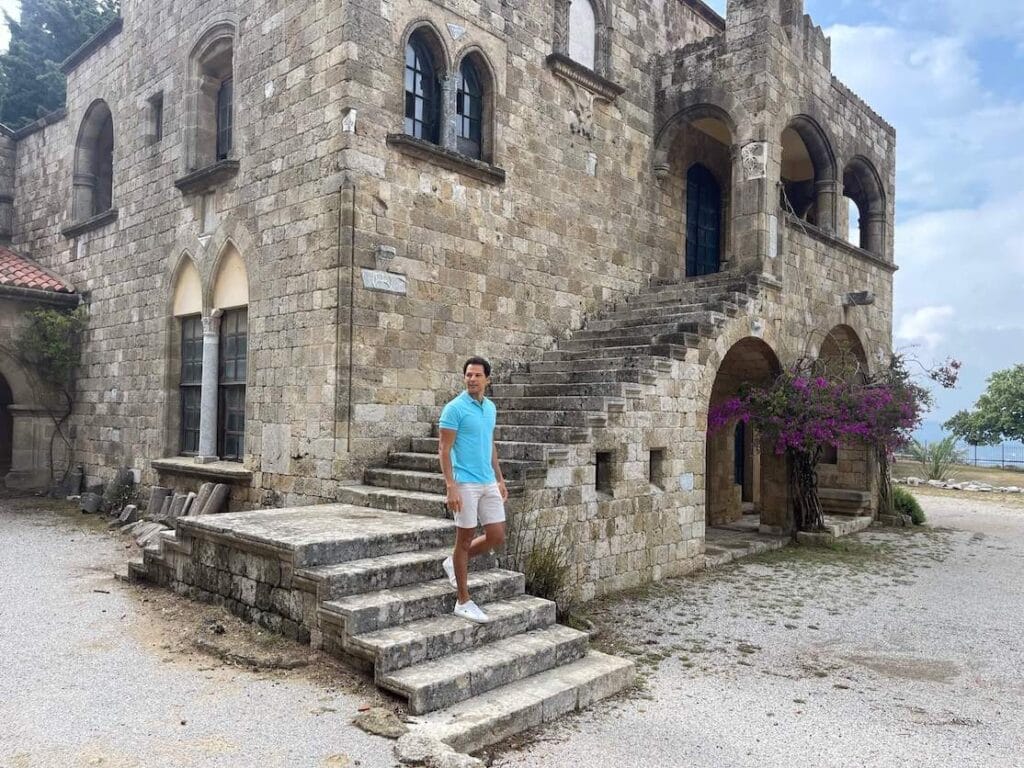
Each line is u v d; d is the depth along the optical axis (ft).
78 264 55.21
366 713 17.12
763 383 48.11
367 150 34.09
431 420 36.45
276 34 37.42
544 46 43.47
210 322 41.34
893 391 48.88
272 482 36.42
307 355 34.73
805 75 50.47
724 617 29.25
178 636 22.61
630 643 25.59
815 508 48.55
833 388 45.80
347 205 33.30
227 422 41.24
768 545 44.88
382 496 30.25
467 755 15.71
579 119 45.62
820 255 51.93
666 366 36.60
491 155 40.19
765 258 45.39
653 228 51.31
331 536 23.24
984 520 61.77
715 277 47.03
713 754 17.13
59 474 54.90
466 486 21.16
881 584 35.94
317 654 20.53
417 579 22.99
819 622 28.84
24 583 29.43
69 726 16.40
